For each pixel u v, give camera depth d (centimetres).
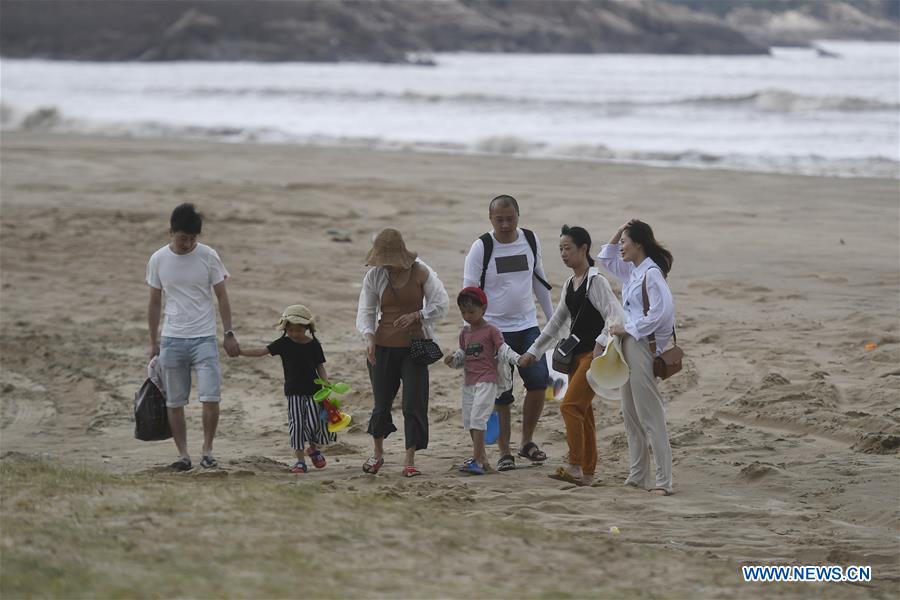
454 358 3238
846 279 6081
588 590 1931
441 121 17988
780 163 11850
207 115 19800
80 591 1733
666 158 12481
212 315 3347
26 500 2391
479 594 1833
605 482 3125
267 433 3906
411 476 3162
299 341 3272
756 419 3747
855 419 3588
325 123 17838
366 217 8438
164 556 1947
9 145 13575
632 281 2944
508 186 9888
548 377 3347
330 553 2041
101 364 4862
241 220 8256
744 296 5756
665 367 2891
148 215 8444
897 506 2797
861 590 2159
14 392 4509
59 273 6769
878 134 14750
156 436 3344
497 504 2828
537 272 3350
